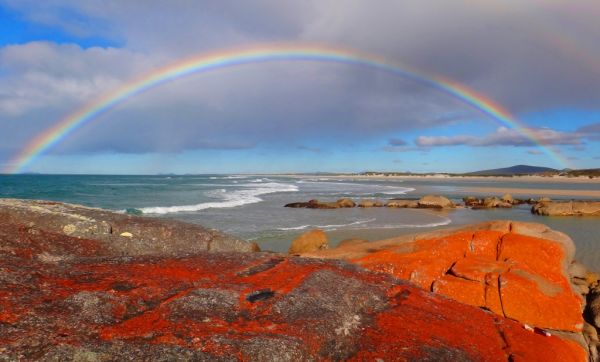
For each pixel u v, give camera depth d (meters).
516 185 111.44
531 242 7.94
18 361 3.26
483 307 7.07
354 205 47.59
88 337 3.78
